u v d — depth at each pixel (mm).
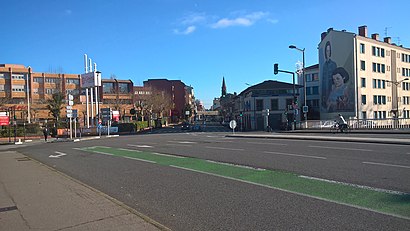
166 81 123188
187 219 6340
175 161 14297
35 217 6496
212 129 67688
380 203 6719
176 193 8477
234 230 5602
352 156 13172
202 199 7750
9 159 18438
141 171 12188
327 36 61344
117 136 45375
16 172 12898
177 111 125312
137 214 6496
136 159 15727
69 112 40219
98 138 41125
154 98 90938
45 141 38812
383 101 62375
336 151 14984
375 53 61188
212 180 9875
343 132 32125
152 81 123062
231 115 102938
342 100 58344
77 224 5953
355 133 29969
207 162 13508
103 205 7254
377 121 36250
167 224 6113
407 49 69875
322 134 29531
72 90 95062
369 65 59625
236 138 27766
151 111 86812
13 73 89062
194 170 11773
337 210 6395
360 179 8938
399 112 66375
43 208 7172
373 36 65188
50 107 61688
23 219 6383
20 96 88688
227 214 6500
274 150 16547
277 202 7164
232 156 14930
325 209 6492
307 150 15906
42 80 91938
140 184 9852
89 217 6355
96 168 13570
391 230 5258
